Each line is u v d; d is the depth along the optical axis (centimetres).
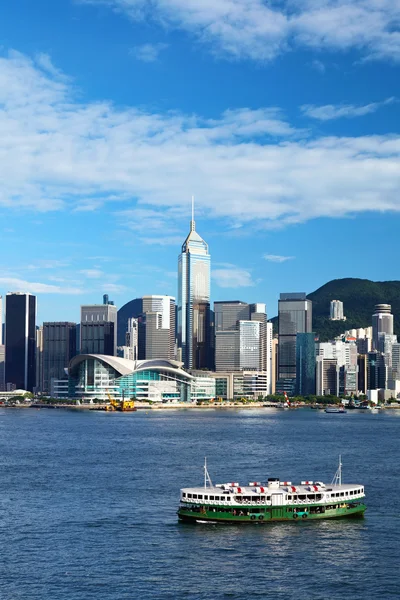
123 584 11469
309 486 15812
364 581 11625
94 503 16962
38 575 11862
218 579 11700
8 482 19950
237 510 15012
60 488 18950
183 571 12044
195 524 14912
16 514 15875
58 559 12650
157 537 13950
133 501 17162
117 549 13200
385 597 10994
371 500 17288
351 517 15488
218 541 13675
